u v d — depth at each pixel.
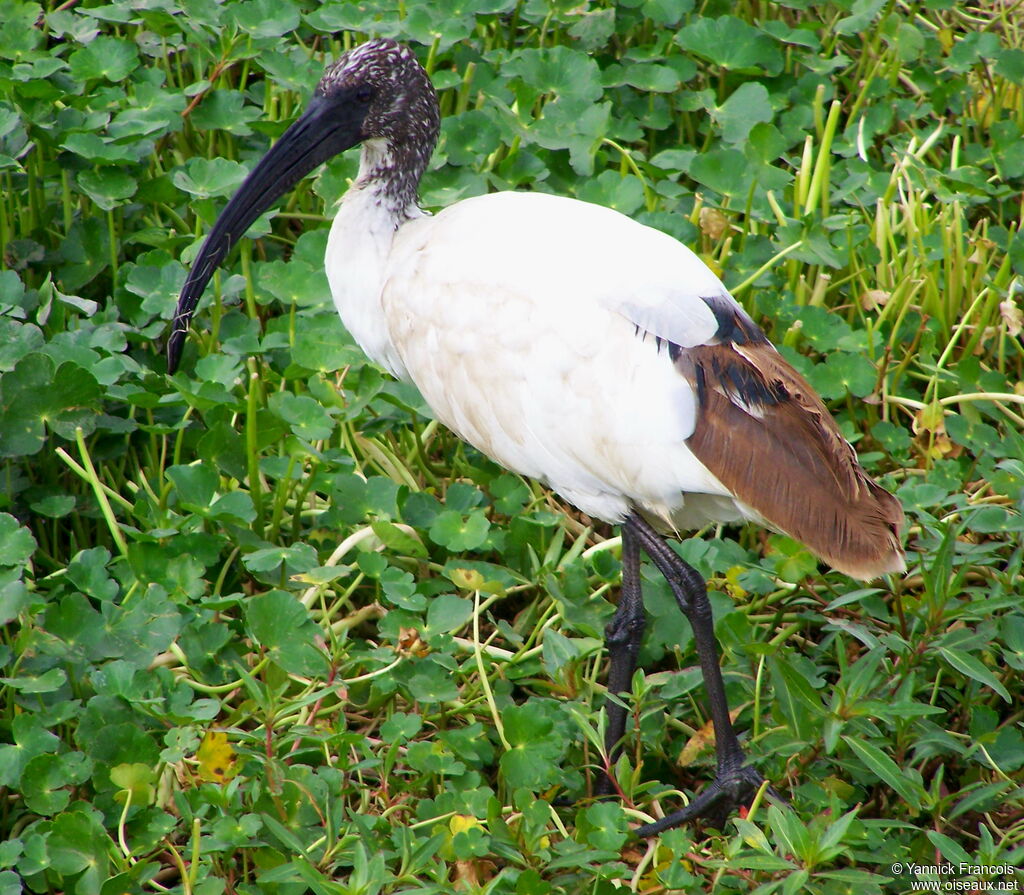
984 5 11.73
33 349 7.35
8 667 6.33
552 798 6.17
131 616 6.37
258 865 5.54
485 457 7.97
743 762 6.16
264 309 8.54
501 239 6.45
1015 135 9.76
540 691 7.02
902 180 9.54
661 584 7.12
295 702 5.76
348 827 5.70
